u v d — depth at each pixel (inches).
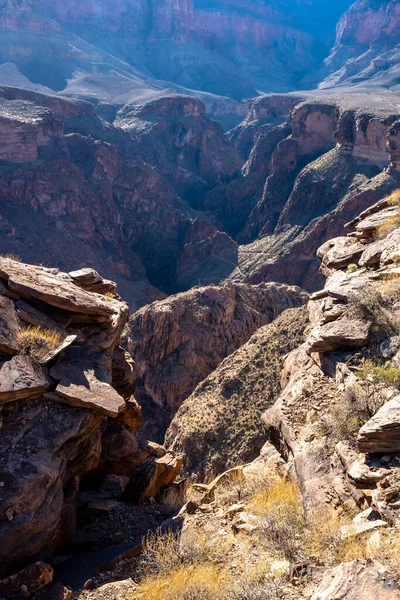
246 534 361.4
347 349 498.3
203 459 1494.8
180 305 3063.5
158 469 559.2
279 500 389.4
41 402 423.8
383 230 733.9
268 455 516.1
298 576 286.2
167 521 433.1
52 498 380.8
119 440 570.9
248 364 1715.1
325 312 552.1
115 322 530.0
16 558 357.7
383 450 359.3
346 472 369.1
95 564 395.9
